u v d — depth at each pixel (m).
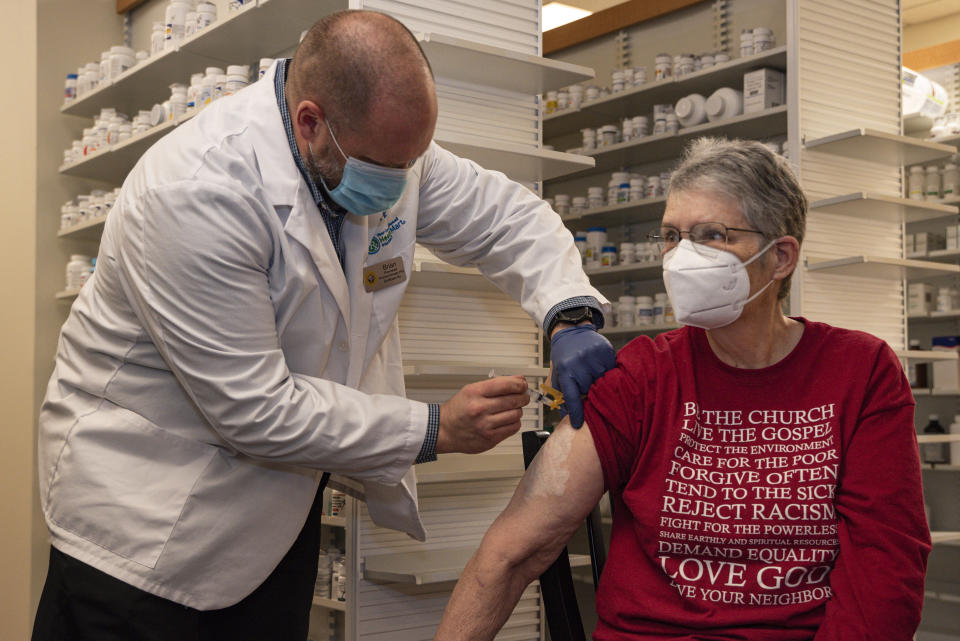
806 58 3.19
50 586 1.47
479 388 1.41
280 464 1.50
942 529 4.23
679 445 1.22
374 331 1.63
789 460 1.18
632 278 4.28
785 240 1.21
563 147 4.93
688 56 3.77
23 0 4.22
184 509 1.42
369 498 1.84
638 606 1.21
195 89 3.20
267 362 1.34
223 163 1.36
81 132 4.27
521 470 2.33
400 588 2.36
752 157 1.22
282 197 1.37
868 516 1.13
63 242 4.18
